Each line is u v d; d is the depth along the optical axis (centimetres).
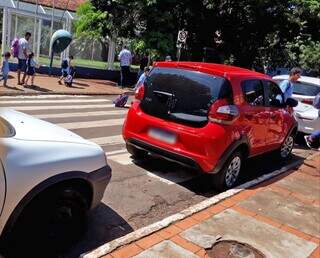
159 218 525
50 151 377
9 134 371
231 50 2667
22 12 2156
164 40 2184
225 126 604
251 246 461
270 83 758
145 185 629
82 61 2455
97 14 2172
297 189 677
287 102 845
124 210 532
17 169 345
